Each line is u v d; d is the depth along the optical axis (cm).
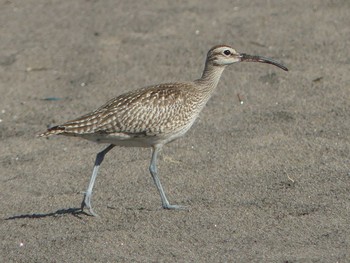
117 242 1288
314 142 1652
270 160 1589
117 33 2381
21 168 1648
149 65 2138
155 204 1432
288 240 1266
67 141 1777
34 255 1270
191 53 2188
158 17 2486
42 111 1934
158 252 1250
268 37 2242
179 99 1416
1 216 1434
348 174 1497
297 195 1430
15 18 2575
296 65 2053
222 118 1814
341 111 1786
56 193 1519
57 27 2473
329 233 1283
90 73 2134
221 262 1203
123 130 1378
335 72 1988
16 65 2211
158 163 1609
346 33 2219
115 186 1526
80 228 1350
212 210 1391
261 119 1791
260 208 1388
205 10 2522
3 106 1980
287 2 2514
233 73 2042
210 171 1559
